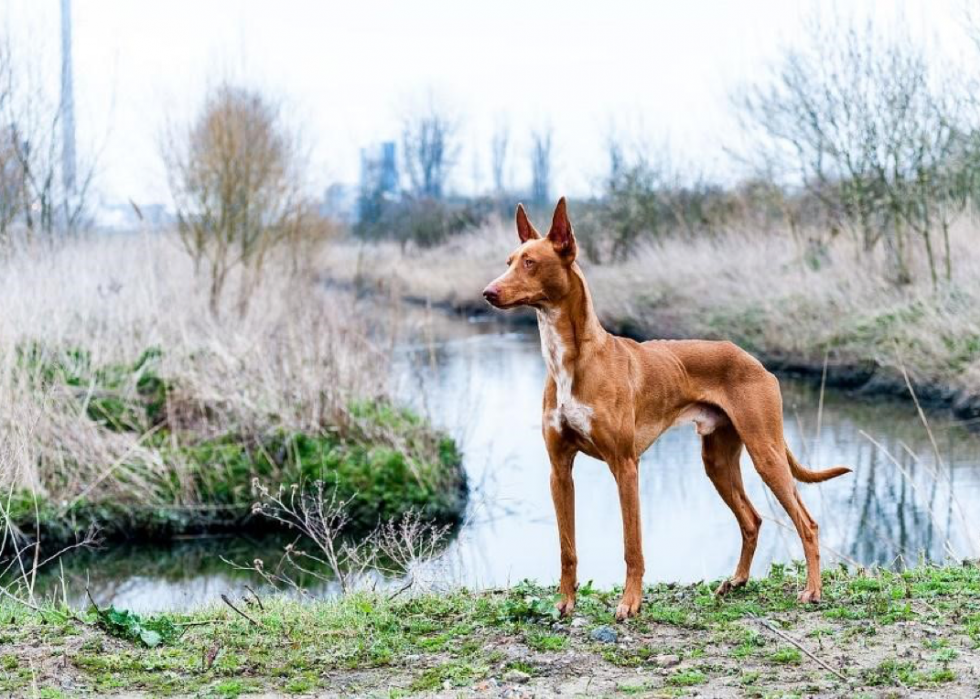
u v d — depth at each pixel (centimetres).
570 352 708
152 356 1634
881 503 1334
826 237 2656
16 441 1317
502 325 3481
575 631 707
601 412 707
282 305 1978
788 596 779
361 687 633
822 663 627
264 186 2311
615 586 845
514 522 1364
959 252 2262
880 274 2352
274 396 1535
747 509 798
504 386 2275
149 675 656
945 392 1897
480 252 4347
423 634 730
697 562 1142
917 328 2027
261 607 823
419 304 4034
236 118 2239
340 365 1644
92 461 1409
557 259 698
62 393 1477
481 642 700
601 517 1360
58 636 725
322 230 3148
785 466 753
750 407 754
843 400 1992
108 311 1698
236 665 674
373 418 1573
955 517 1260
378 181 6141
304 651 700
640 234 3400
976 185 2231
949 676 603
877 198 2364
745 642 679
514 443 1783
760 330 2455
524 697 599
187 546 1347
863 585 786
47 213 2086
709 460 794
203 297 1939
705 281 2784
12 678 646
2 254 1736
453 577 1035
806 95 2434
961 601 745
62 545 1323
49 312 1634
